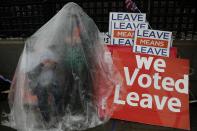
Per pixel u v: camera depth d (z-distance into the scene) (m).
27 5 3.75
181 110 2.65
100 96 2.65
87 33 2.68
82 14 2.72
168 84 2.71
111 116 2.66
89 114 2.59
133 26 2.89
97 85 2.65
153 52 2.83
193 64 3.34
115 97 2.69
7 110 3.14
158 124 2.63
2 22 3.88
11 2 3.77
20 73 2.54
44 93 2.49
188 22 3.50
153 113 2.66
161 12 3.50
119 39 2.93
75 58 2.58
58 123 2.52
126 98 2.69
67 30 2.62
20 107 2.51
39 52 2.55
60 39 2.60
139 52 2.82
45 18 3.75
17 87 2.54
